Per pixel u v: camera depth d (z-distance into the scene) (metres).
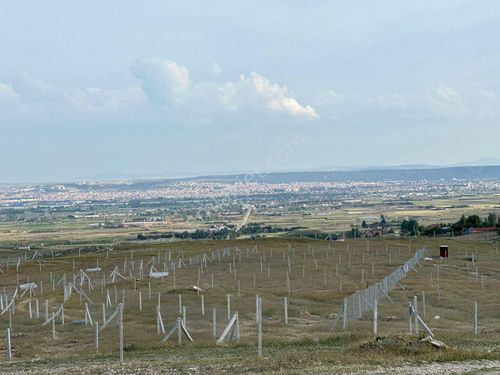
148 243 126.31
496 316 39.34
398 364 21.55
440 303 44.41
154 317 39.91
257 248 98.94
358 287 55.25
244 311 42.12
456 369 20.52
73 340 33.28
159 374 21.69
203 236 156.75
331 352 24.78
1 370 24.34
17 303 52.06
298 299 48.50
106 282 66.06
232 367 21.95
